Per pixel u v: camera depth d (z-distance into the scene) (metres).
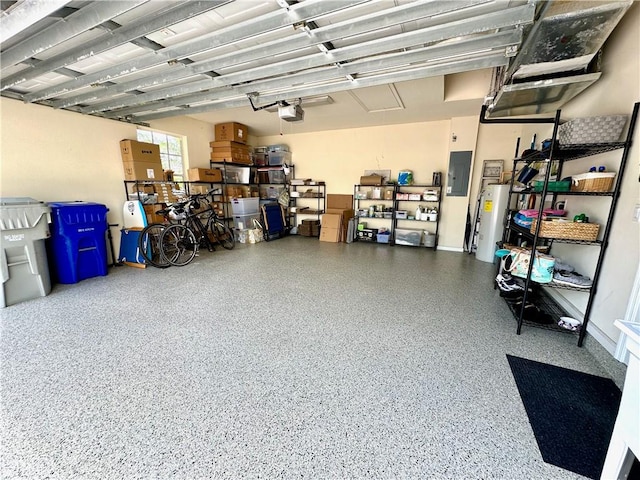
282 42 2.20
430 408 1.52
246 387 1.68
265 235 6.36
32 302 2.88
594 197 2.27
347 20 1.91
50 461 1.21
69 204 3.42
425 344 2.15
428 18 1.97
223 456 1.24
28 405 1.52
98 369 1.83
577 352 2.06
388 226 6.33
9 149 3.21
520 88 2.31
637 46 1.86
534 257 2.17
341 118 5.28
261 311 2.71
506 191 4.38
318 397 1.60
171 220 4.64
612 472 0.97
